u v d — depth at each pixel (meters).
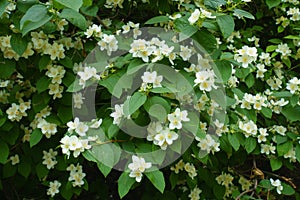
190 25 0.80
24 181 1.05
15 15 0.83
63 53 0.90
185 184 1.03
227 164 1.05
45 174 0.95
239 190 1.09
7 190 1.06
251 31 1.19
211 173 1.01
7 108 0.97
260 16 1.23
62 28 0.89
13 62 0.90
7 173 0.97
